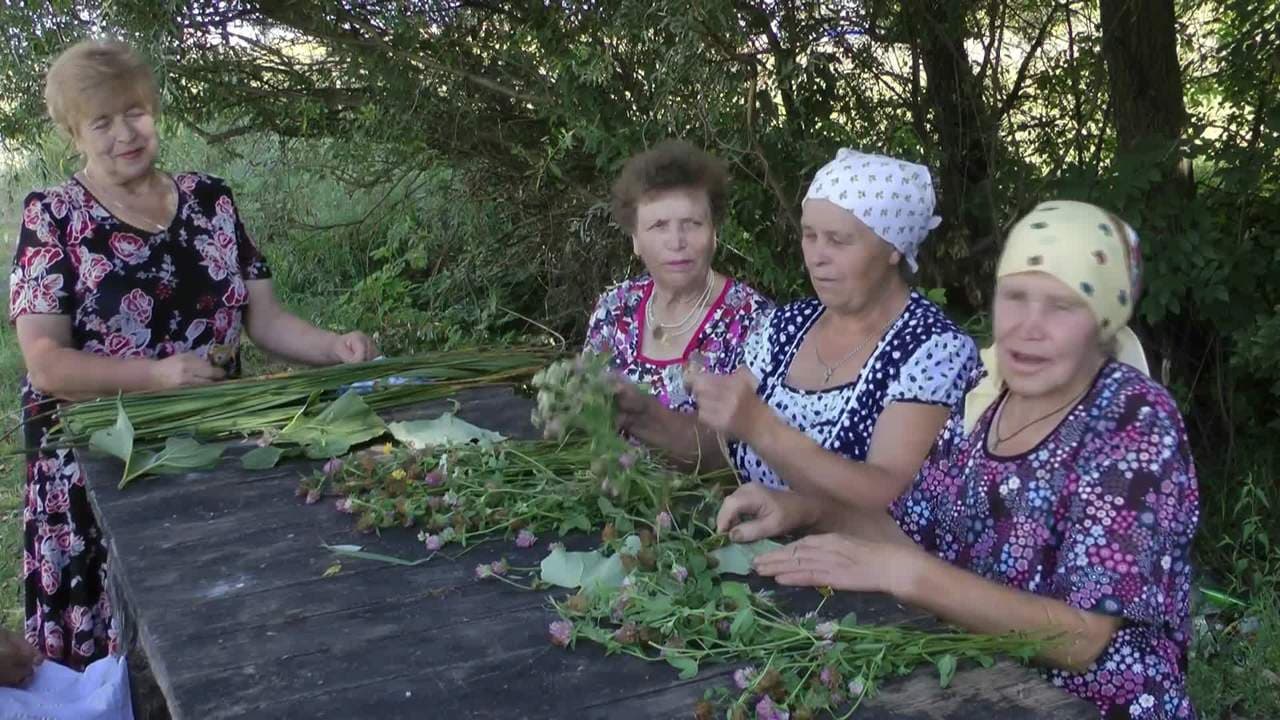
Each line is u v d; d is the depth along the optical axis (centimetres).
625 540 176
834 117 457
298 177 622
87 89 275
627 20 427
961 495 182
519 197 581
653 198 267
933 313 221
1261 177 402
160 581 178
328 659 152
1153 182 414
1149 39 444
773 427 196
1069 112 468
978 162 473
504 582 175
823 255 219
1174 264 399
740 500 188
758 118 428
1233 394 446
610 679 146
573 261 593
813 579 167
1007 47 487
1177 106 450
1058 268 160
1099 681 166
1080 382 171
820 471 197
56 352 275
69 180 288
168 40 480
